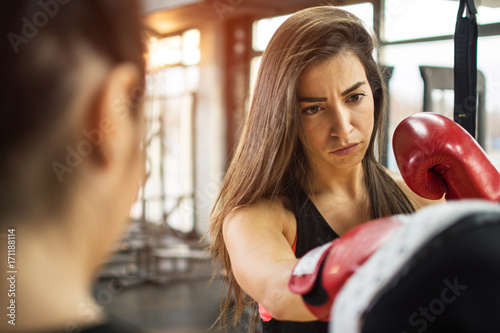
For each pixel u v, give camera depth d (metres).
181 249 4.80
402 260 0.27
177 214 5.35
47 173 0.20
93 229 0.20
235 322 1.16
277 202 0.94
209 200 5.48
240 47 5.29
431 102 2.73
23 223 0.20
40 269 0.20
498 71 2.75
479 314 0.26
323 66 0.83
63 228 0.20
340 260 0.42
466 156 0.87
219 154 5.59
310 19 0.86
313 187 0.97
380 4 2.51
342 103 0.85
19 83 0.19
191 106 5.64
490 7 2.58
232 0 4.70
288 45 0.86
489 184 0.88
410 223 0.29
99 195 0.20
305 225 0.94
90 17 0.20
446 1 2.81
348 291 0.29
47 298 0.20
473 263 0.26
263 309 0.98
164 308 3.47
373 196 1.04
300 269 0.50
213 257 1.11
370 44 0.94
